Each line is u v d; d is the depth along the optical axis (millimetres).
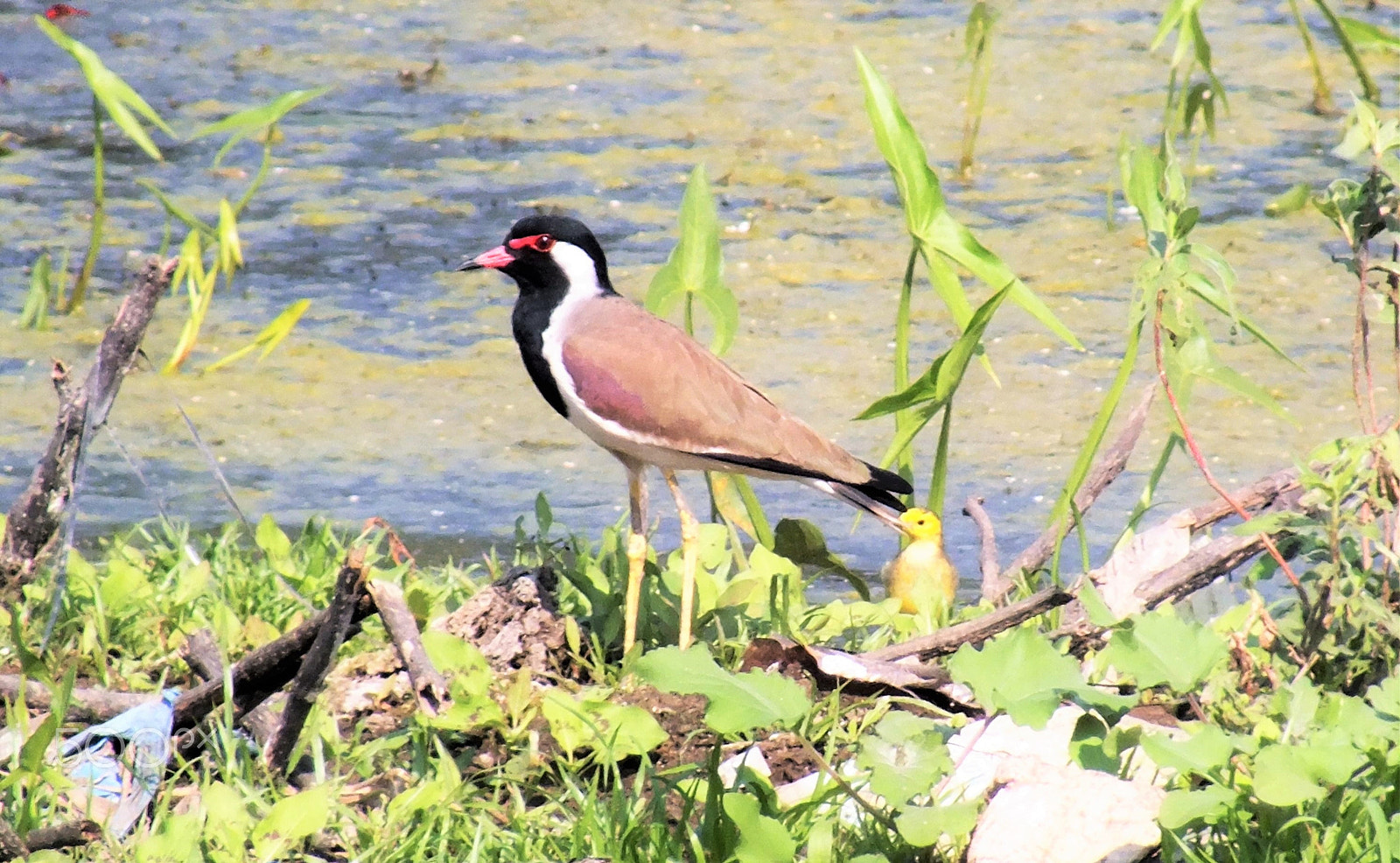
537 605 8633
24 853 6293
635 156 21469
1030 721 6082
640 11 28234
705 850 6379
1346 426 14078
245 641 8789
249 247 18469
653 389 9445
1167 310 9359
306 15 28016
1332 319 16344
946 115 22781
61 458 8047
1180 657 6465
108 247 18328
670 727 7793
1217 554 8852
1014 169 20953
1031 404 14789
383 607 7539
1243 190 20031
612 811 6707
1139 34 26516
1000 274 10422
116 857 6395
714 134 22281
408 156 21453
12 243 18234
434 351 16031
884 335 16203
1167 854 6137
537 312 10023
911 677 7906
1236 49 25422
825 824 6266
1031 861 6238
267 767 7199
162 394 14906
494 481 13445
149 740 7098
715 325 10828
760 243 18609
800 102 23531
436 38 26688
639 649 8352
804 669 7945
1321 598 7512
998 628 8172
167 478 13297
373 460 13781
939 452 10609
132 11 27984
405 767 7598
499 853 6711
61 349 15641
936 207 10500
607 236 18578
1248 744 6125
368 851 6562
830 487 9703
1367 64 24766
